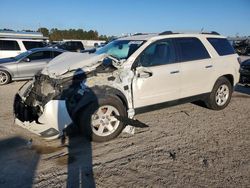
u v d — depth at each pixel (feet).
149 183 12.51
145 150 15.78
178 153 15.46
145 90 18.20
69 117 15.70
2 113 22.77
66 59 18.89
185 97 20.70
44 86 16.60
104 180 12.74
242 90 34.17
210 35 22.98
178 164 14.23
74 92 15.84
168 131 18.67
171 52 19.76
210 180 12.82
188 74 20.30
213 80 22.27
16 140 17.13
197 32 22.50
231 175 13.28
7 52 48.55
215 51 22.58
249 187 12.35
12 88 34.63
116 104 16.85
